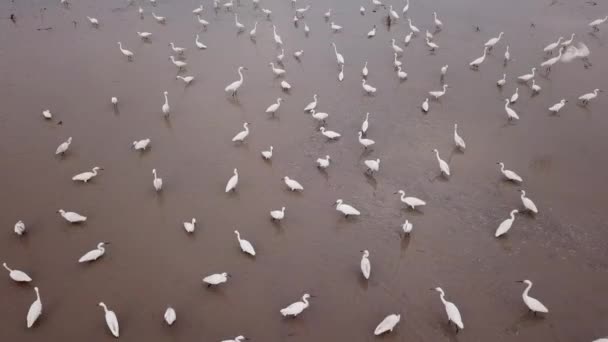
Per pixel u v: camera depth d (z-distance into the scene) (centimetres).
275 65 4012
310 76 3853
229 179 2800
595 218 2497
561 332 1973
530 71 3866
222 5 5069
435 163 2914
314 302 2106
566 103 3462
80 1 5128
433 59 4072
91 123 3253
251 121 3309
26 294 2119
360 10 4941
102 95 3562
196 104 3494
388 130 3212
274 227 2486
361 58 4106
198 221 2514
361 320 2034
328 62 4050
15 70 3831
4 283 2161
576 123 3256
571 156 2945
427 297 2125
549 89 3631
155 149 3028
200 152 3009
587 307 2064
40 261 2277
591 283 2166
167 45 4300
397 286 2175
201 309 2073
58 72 3831
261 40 4409
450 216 2539
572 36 3984
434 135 3158
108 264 2267
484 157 2952
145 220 2516
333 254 2336
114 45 4278
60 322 2008
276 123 3294
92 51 4166
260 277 2220
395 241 2400
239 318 2039
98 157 2945
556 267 2247
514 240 2389
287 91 3653
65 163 2891
